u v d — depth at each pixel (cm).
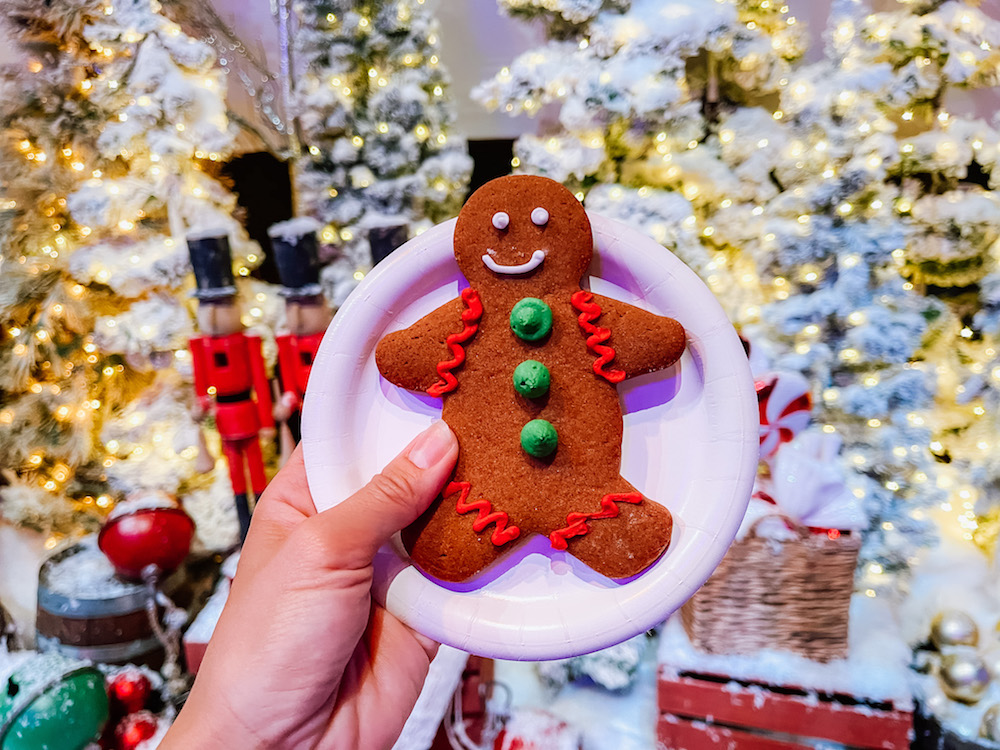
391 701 29
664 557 26
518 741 39
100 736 39
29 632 48
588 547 26
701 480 27
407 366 27
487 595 27
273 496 33
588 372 26
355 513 26
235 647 26
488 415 27
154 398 50
